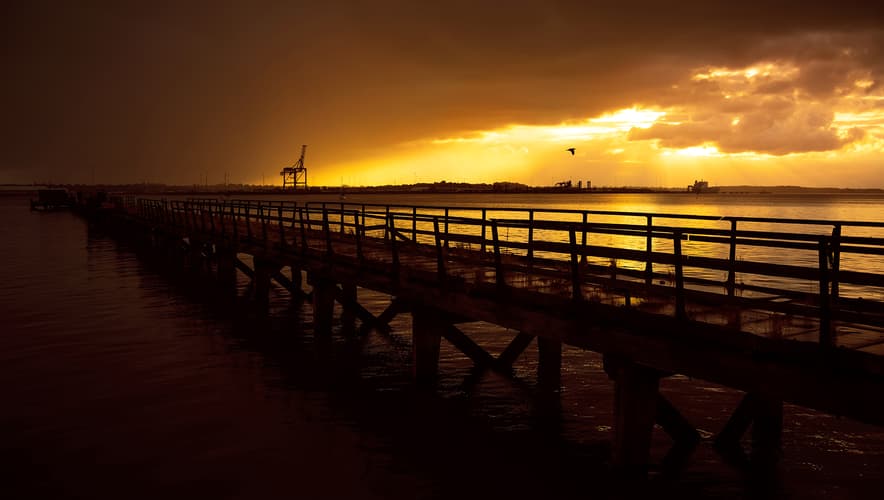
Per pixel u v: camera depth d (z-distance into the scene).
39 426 10.06
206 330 16.69
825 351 5.73
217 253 24.66
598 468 8.52
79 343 15.11
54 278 25.80
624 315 7.61
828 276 5.84
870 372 5.42
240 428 9.98
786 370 5.84
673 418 8.86
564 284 9.98
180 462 8.81
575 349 14.08
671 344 6.82
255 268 20.39
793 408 10.39
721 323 6.92
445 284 10.79
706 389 11.27
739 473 8.23
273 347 14.90
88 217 65.38
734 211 112.38
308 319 18.20
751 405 8.80
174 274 27.36
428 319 11.69
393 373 12.82
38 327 16.78
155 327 16.97
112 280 25.47
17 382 12.19
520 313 8.88
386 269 12.67
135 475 8.44
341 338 15.77
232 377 12.56
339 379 12.45
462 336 11.97
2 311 18.86
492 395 11.34
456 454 9.02
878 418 5.22
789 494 7.71
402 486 8.09
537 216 83.50
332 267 14.72
